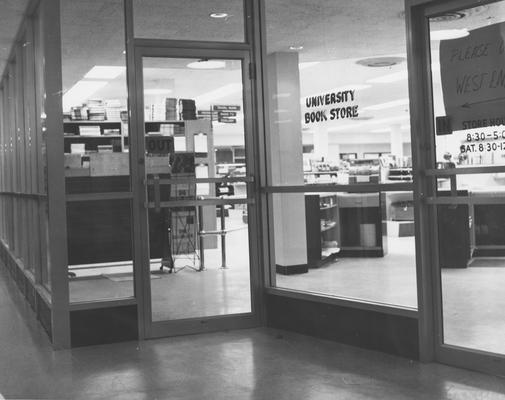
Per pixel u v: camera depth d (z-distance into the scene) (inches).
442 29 160.2
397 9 172.7
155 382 153.7
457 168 156.9
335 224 187.2
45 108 189.8
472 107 154.6
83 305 190.7
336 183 188.1
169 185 201.5
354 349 178.1
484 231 161.3
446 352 161.2
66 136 194.5
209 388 148.0
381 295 176.9
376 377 152.1
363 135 865.5
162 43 199.3
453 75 158.2
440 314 163.9
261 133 209.3
